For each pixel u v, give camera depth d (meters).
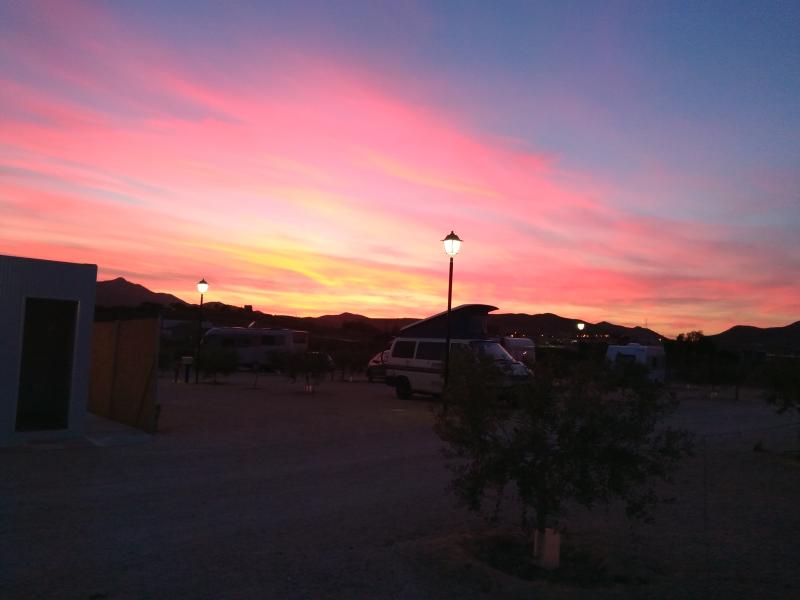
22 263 13.18
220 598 5.48
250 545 6.96
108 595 5.49
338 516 8.24
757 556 7.04
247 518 8.05
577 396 6.31
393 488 9.93
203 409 19.95
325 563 6.43
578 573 6.34
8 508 8.25
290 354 29.34
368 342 70.44
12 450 12.45
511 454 6.29
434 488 9.97
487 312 27.12
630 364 6.57
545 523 6.96
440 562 6.43
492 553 6.82
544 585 5.93
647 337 44.19
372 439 14.88
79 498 8.85
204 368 32.12
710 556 7.00
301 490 9.69
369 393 28.30
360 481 10.41
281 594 5.60
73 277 13.80
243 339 42.78
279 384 32.38
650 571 6.47
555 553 6.44
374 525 7.85
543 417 6.41
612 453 6.21
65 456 11.94
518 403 6.48
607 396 6.39
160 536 7.21
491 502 9.08
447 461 12.20
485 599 5.58
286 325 97.12
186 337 55.94
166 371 40.03
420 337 25.48
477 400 6.52
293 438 14.79
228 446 13.52
